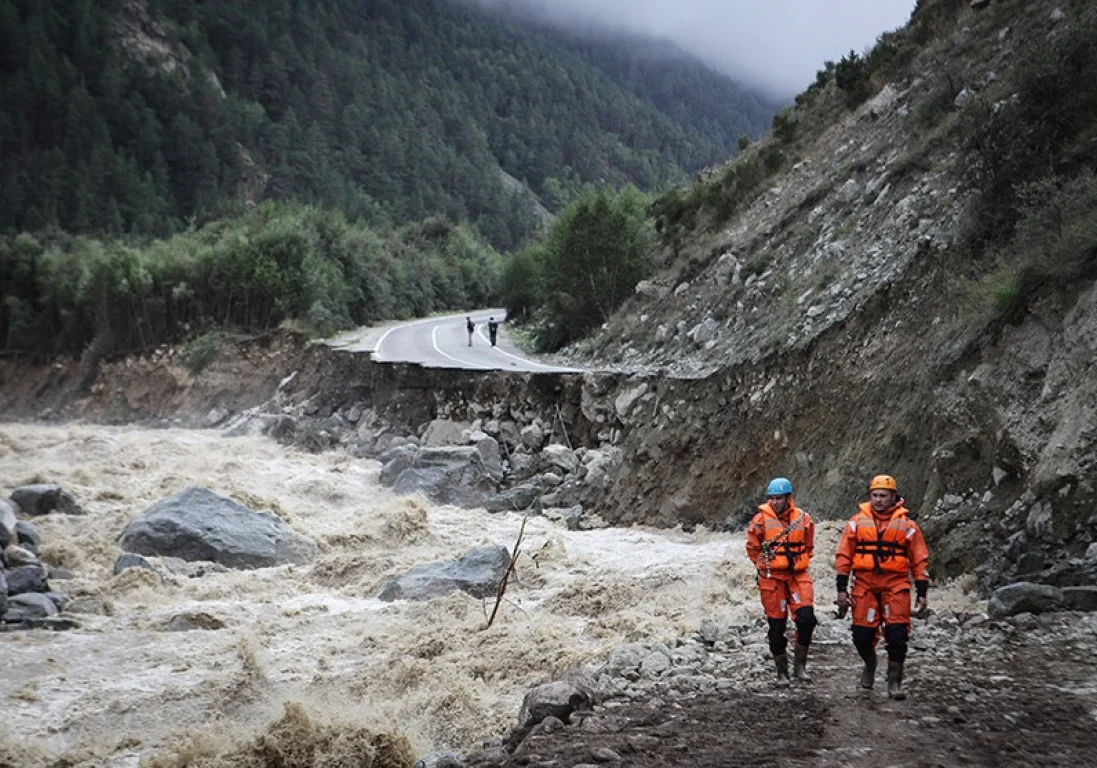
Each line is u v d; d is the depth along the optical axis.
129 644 14.33
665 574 16.00
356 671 12.77
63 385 58.19
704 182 41.34
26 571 16.72
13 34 136.38
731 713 8.14
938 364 16.02
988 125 19.09
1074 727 7.38
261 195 134.00
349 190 143.38
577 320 38.88
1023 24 25.67
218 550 19.23
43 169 115.88
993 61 25.30
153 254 60.03
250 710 11.71
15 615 15.27
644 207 46.06
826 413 18.78
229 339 49.94
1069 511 11.74
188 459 29.36
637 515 21.84
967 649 9.64
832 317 20.20
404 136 168.88
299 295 54.03
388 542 21.22
